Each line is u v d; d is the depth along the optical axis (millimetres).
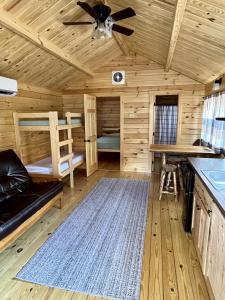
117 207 3486
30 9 2393
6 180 2910
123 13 2346
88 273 2082
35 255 2350
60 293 1856
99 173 5441
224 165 2553
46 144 5078
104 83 5359
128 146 5504
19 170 3201
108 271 2105
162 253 2361
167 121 6945
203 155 3822
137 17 2928
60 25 2916
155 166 6070
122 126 5441
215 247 1646
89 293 1854
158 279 1999
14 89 3266
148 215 3227
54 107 5324
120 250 2420
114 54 4980
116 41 4191
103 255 2340
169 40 3100
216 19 2010
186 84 4938
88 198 3852
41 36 2914
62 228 2885
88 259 2279
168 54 3551
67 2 2549
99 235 2717
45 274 2072
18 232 2307
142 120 5297
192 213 2639
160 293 1847
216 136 3768
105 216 3195
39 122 3748
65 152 5254
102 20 2430
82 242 2576
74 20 2922
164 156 3998
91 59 4586
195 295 1828
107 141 6148
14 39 2703
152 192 4129
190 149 4004
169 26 2693
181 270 2109
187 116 5062
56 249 2451
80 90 5531
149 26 3053
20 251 2420
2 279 2018
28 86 4254
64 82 5172
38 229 2869
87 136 4957
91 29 3330
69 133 4289
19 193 2912
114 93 5340
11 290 1892
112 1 2814
